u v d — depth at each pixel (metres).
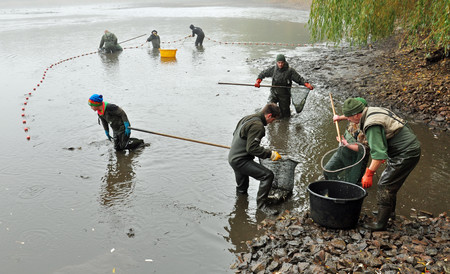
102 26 29.73
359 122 4.94
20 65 16.16
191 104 10.91
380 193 4.91
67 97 11.61
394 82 11.64
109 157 7.62
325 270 4.27
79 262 4.75
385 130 4.68
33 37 24.14
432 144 7.99
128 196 6.23
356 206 4.91
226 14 38.66
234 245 5.04
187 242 5.11
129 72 15.00
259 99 11.37
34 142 8.32
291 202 5.99
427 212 5.51
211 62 16.84
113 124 7.65
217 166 7.21
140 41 22.98
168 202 6.05
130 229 5.38
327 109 10.38
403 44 16.11
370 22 10.95
